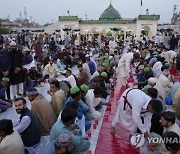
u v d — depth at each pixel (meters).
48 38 31.98
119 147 5.44
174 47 18.81
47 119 5.44
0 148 3.98
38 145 5.10
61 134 3.43
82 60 11.10
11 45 8.20
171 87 7.16
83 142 4.36
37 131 4.95
